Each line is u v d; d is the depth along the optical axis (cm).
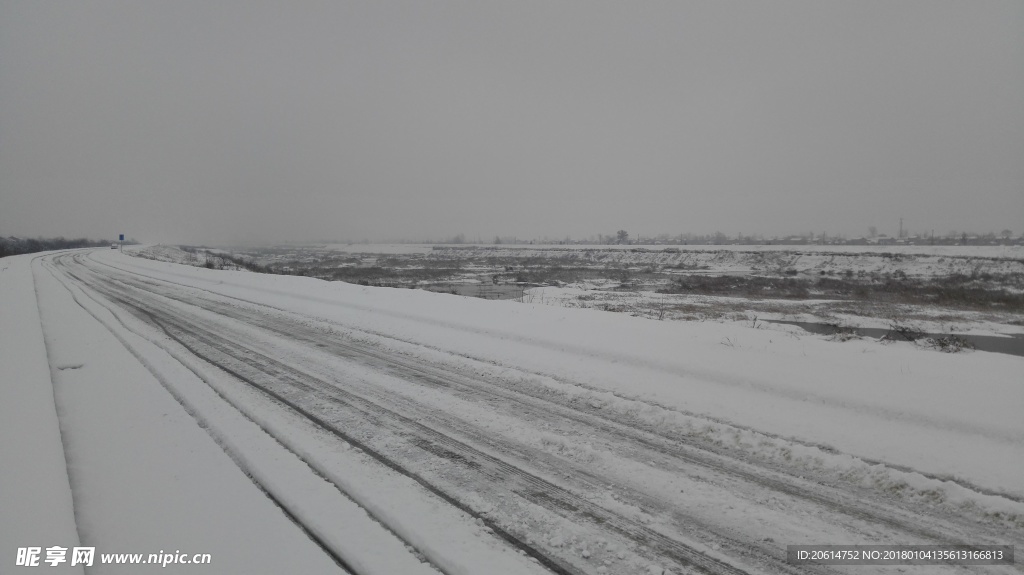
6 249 7144
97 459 591
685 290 3177
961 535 445
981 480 523
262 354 1104
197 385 871
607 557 414
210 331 1366
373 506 486
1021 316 2141
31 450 579
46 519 443
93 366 994
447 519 464
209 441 644
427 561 412
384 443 632
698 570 398
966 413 648
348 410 749
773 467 574
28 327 1352
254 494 517
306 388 856
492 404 778
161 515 475
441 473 554
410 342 1202
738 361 905
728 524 462
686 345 1027
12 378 862
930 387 743
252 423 698
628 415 731
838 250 6412
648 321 1302
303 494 509
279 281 2555
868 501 502
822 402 729
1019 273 4069
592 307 2178
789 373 830
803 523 464
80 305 1823
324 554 420
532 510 482
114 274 3123
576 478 546
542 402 788
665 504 495
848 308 2373
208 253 8106
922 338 1480
